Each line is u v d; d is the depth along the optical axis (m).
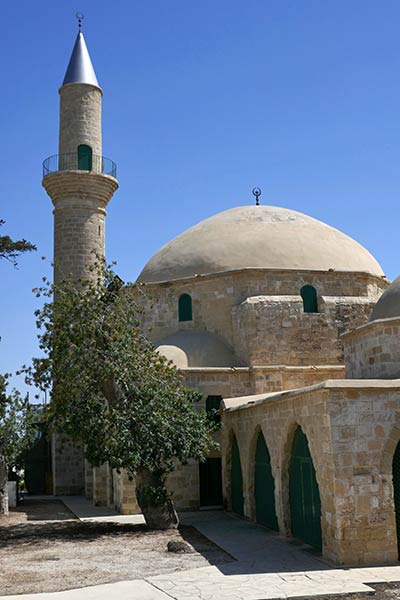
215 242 29.94
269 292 27.80
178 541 17.14
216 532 19.19
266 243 29.11
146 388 20.86
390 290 20.66
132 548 17.11
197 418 21.44
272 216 31.61
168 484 24.23
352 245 31.12
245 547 16.56
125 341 21.02
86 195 33.84
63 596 11.98
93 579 13.45
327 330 27.33
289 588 12.09
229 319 27.95
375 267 30.86
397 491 14.81
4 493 26.44
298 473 17.41
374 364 19.59
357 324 27.62
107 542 18.23
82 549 17.20
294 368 26.09
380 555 14.16
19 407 30.03
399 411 14.84
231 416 23.80
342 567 13.76
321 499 15.04
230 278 28.16
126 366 20.88
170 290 29.39
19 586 12.94
